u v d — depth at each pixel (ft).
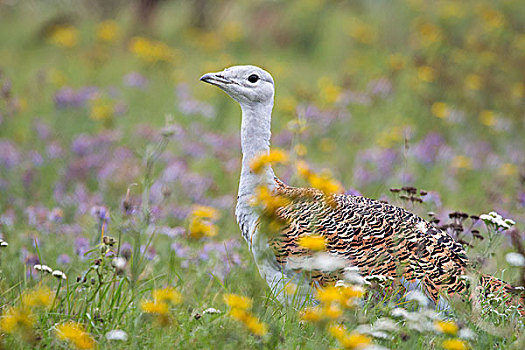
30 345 19.16
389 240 23.75
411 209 29.94
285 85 68.69
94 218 32.78
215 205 38.70
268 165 26.66
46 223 33.45
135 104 56.95
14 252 30.04
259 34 91.09
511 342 20.85
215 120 54.03
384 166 42.57
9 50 77.10
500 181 43.21
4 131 47.67
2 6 89.40
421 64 61.21
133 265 24.04
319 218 24.38
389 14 79.56
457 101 57.67
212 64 72.28
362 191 40.16
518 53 64.28
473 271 23.29
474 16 71.05
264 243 23.16
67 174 41.14
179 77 64.69
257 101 27.66
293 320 21.86
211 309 21.34
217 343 19.26
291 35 89.56
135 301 23.88
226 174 43.80
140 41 67.67
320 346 19.26
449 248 24.07
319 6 91.91
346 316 20.38
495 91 58.44
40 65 69.82
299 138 48.80
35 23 85.61
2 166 41.24
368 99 56.80
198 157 45.85
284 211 24.95
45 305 20.97
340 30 87.71
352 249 23.58
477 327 21.30
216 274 28.43
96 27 80.79
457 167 44.78
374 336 19.12
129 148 45.42
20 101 51.55
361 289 19.86
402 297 22.52
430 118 54.44
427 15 74.84
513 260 24.95
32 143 46.09
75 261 28.89
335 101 55.06
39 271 24.32
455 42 66.28
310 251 23.59
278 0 94.58
